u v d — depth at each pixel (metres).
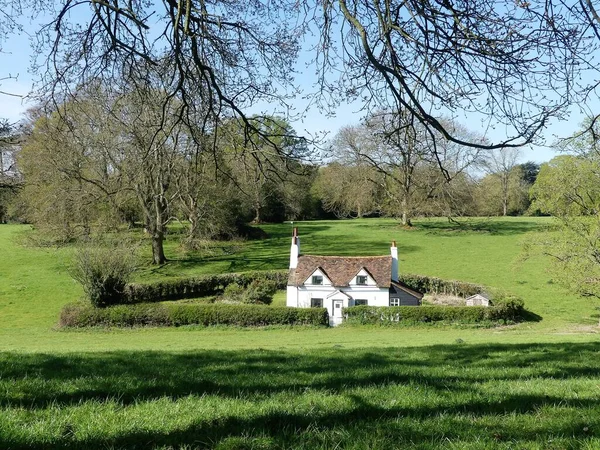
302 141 8.91
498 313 32.88
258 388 6.99
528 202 86.62
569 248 29.28
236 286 39.19
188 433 4.79
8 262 47.91
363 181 55.12
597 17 5.28
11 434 4.57
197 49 8.02
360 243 59.56
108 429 4.89
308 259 39.44
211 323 31.52
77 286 41.03
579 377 8.10
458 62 6.54
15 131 12.62
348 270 38.09
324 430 4.84
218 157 9.98
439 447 4.41
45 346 22.00
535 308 36.84
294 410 5.61
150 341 25.23
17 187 20.80
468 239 60.69
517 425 5.02
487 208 77.94
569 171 28.64
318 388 6.95
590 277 28.98
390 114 7.85
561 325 32.50
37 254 50.50
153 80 9.23
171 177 34.53
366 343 22.05
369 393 6.49
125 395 6.45
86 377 7.67
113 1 7.91
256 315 31.64
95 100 10.19
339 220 82.06
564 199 29.89
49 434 4.66
